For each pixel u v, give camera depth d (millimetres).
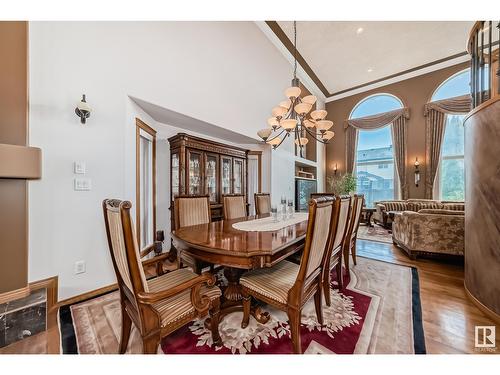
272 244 1431
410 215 3107
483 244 1767
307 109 2539
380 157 6746
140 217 2961
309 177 6816
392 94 6457
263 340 1408
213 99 3480
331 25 4383
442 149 5730
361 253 3408
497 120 1653
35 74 1771
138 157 2684
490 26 2141
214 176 3879
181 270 1569
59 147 1892
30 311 1592
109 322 1623
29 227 1746
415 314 1711
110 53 2232
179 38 2943
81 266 2000
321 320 1556
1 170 1518
